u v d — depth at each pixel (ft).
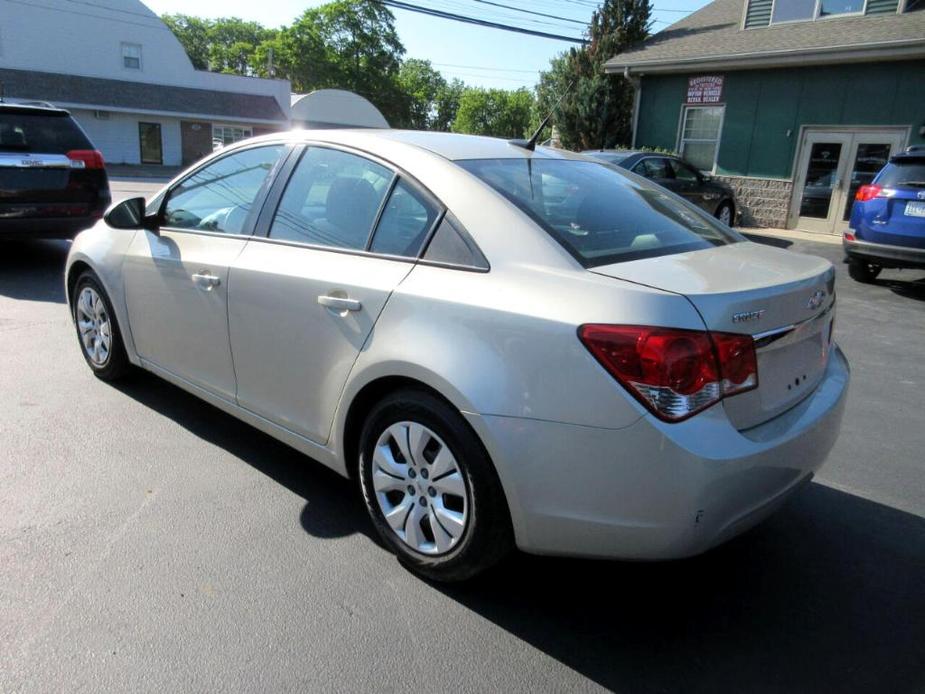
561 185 9.55
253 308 10.24
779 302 7.59
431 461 8.31
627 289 7.06
